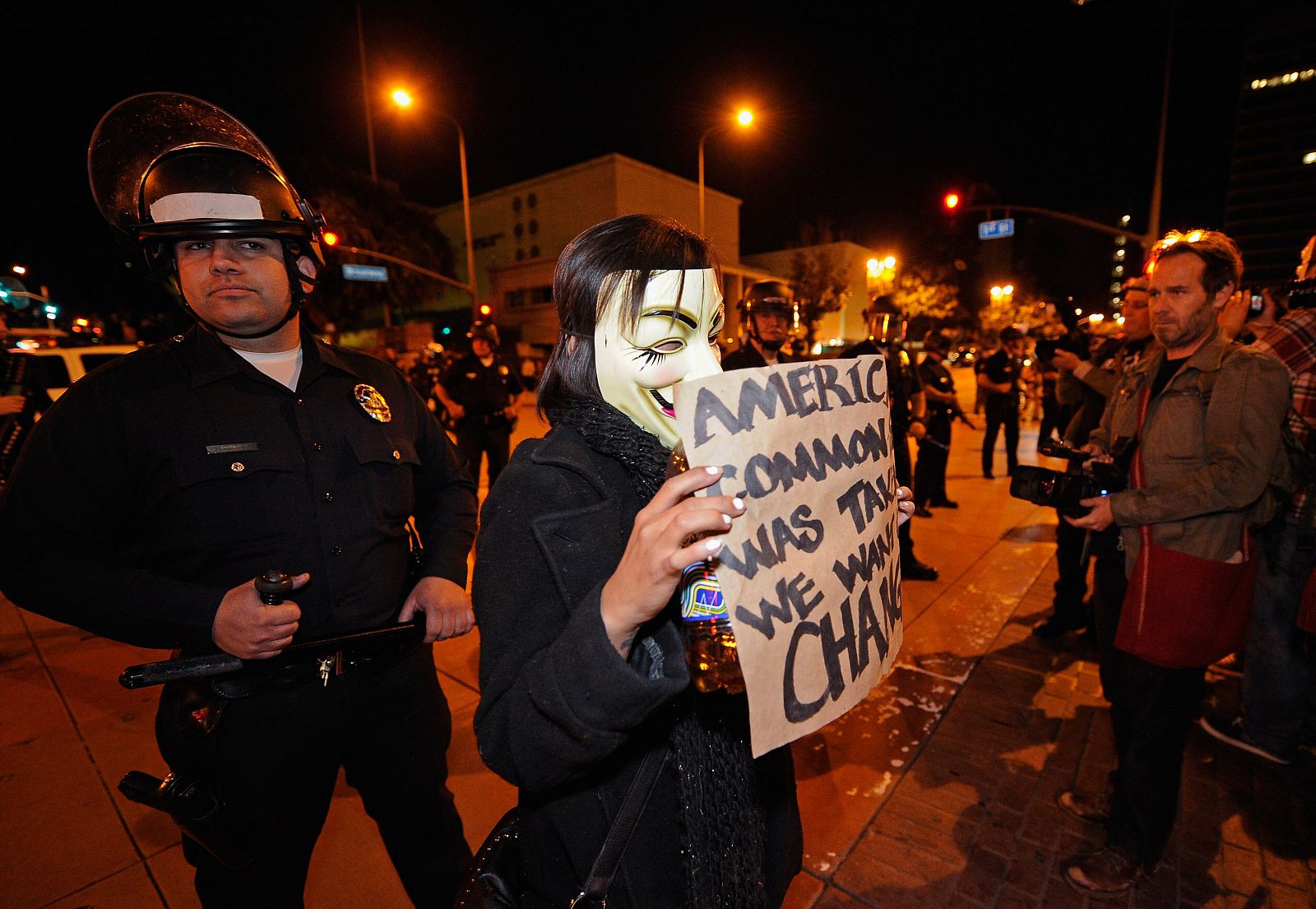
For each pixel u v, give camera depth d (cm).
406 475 148
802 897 195
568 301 88
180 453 120
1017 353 754
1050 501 200
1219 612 176
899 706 292
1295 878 199
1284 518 239
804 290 3625
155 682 107
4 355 373
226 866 126
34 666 338
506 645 80
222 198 122
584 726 69
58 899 195
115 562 117
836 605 82
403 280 2691
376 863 210
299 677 127
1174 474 183
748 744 90
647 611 68
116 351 721
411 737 147
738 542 70
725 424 71
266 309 126
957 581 438
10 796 239
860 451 89
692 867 83
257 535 126
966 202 1267
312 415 135
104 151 119
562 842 89
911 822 223
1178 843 213
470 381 554
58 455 115
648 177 3494
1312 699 243
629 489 87
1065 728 274
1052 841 215
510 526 83
